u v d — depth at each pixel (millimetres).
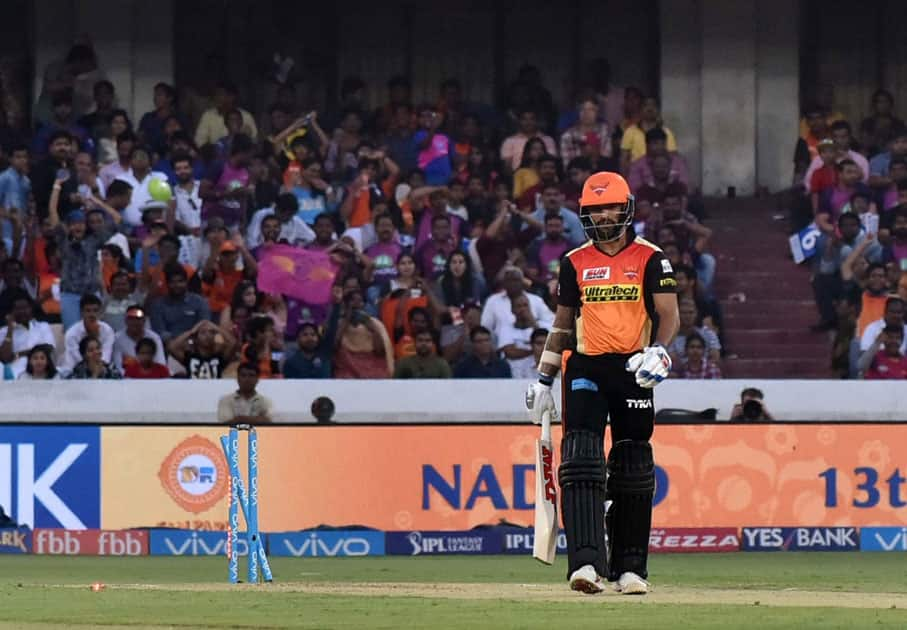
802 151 85188
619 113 85688
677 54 90812
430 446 54469
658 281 29766
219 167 77062
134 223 75250
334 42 92438
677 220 77875
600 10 92625
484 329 71625
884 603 28578
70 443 53844
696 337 73000
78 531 53750
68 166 75750
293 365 70438
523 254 75125
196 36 88875
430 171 79938
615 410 30281
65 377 70438
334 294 72125
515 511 54750
